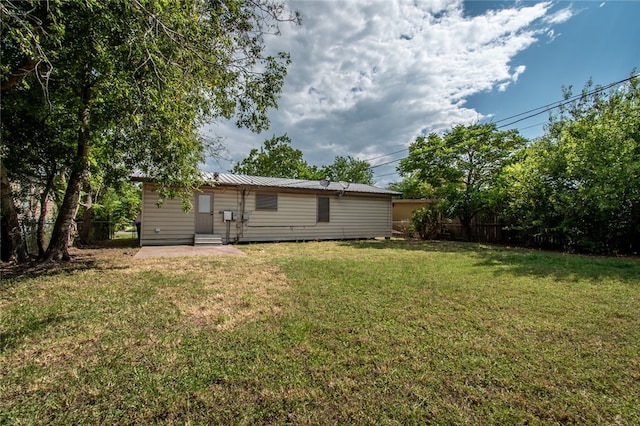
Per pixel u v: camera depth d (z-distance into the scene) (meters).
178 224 10.06
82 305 3.39
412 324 2.87
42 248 7.36
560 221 8.99
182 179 6.85
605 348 2.40
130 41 3.65
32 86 5.32
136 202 19.08
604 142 7.85
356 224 13.77
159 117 4.59
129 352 2.28
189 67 4.27
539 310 3.30
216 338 2.53
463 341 2.50
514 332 2.70
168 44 3.96
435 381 1.92
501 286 4.37
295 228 12.23
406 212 21.72
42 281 4.53
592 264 6.33
